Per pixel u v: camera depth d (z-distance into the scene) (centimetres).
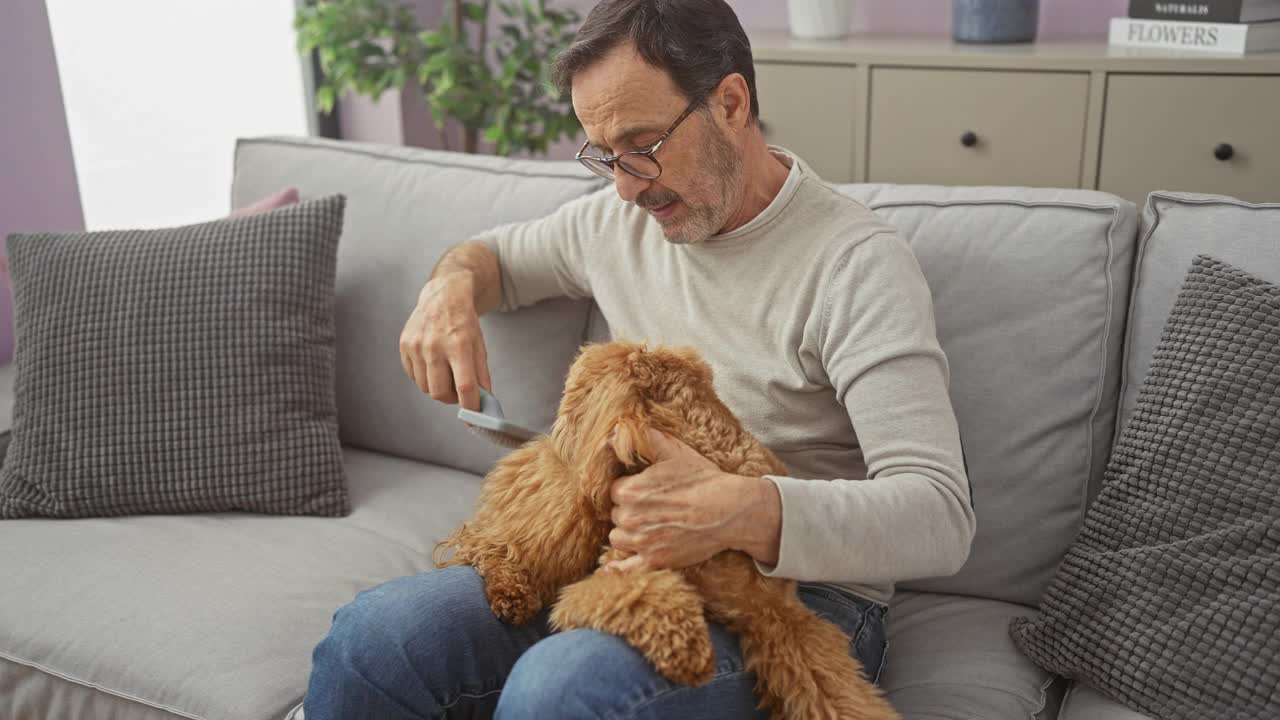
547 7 346
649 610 92
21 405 153
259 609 128
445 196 168
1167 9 247
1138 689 105
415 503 157
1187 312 117
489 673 106
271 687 117
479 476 166
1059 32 286
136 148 273
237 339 153
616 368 101
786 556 98
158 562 138
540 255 146
